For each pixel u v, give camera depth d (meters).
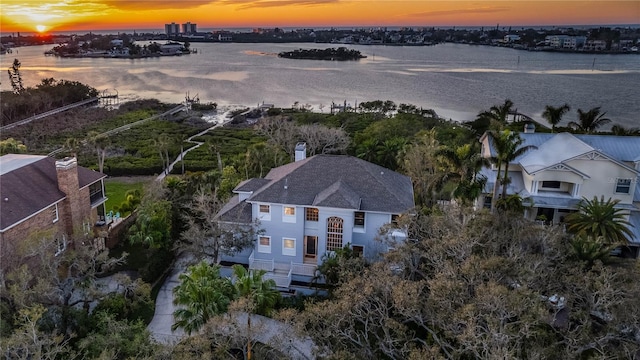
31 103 120.50
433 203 48.16
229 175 53.00
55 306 26.91
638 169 41.22
